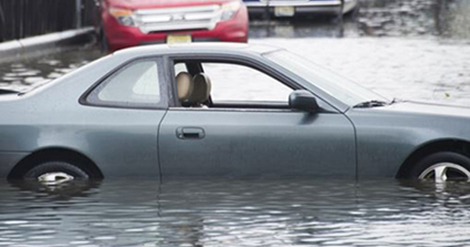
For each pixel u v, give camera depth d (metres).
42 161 21.02
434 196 19.69
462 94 34.66
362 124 20.44
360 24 61.00
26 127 20.77
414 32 55.94
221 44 21.61
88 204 19.36
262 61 21.05
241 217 18.38
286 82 20.91
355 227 17.72
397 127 20.42
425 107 21.20
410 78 38.72
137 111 20.80
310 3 62.81
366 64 42.94
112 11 46.84
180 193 19.98
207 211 18.78
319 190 20.09
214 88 35.75
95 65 21.14
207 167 20.61
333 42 51.53
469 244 16.67
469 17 64.19
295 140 20.45
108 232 17.53
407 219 18.19
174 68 21.09
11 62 44.44
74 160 21.03
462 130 20.41
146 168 20.72
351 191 20.02
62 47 51.22
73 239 17.16
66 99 20.94
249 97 33.38
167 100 20.86
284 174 20.55
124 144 20.69
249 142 20.52
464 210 18.75
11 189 20.50
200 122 20.62
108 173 20.78
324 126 20.45
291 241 16.88
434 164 20.67
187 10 46.31
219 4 46.53
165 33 46.34
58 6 53.88
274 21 64.00
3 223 18.19
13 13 48.50
